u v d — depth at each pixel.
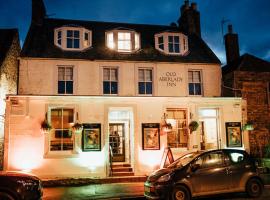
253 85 18.31
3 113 16.48
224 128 17.03
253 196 10.45
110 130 16.75
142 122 16.19
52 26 18.66
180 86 17.39
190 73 17.95
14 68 18.81
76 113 15.58
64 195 11.34
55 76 16.16
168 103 16.61
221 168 10.25
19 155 14.77
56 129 15.51
